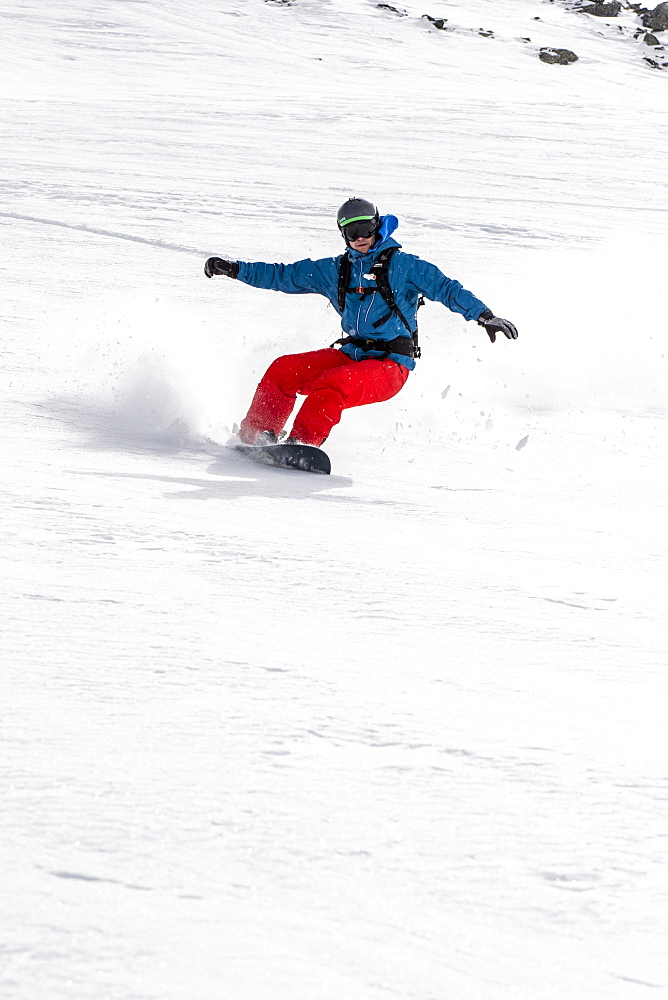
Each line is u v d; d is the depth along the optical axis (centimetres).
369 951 346
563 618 764
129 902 357
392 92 8612
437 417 1633
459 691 599
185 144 5197
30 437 1225
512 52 11769
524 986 338
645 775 505
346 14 12169
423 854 411
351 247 1365
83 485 1022
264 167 4675
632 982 345
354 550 893
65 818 409
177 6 11669
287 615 704
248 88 8406
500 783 482
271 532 925
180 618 671
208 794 441
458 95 8744
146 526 891
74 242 2950
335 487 1162
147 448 1250
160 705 530
